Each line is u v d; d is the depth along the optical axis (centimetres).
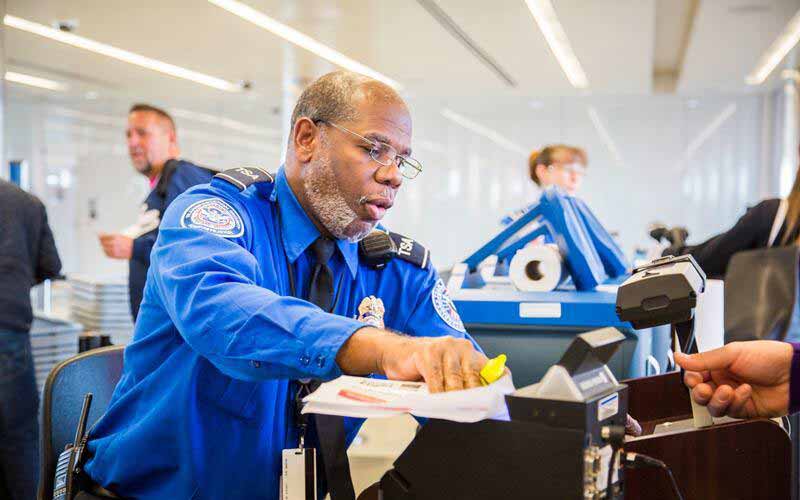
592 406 75
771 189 923
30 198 267
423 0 506
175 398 108
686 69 785
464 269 202
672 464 112
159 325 114
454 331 130
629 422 119
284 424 114
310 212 116
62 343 335
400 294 130
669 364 162
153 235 314
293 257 117
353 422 129
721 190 943
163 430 109
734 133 940
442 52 692
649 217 965
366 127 108
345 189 110
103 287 421
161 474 112
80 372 137
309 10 538
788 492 108
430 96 979
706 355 108
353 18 561
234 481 110
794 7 537
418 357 78
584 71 786
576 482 74
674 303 96
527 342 173
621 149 974
